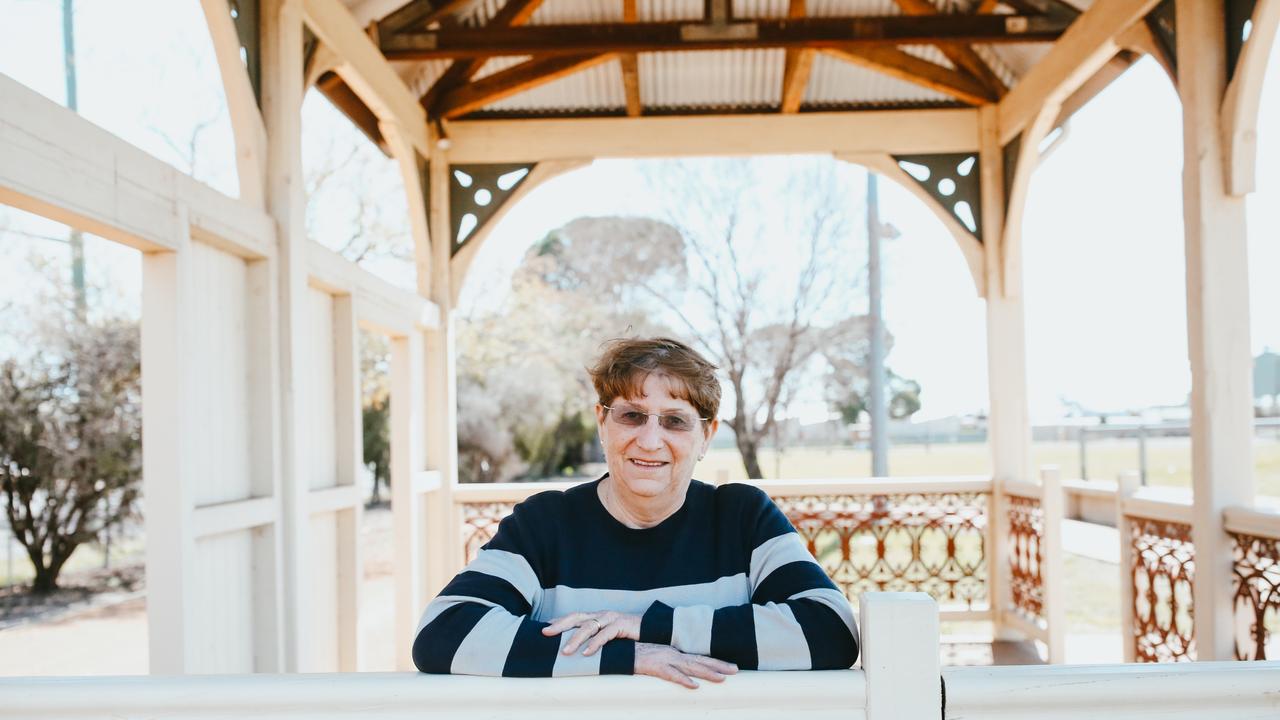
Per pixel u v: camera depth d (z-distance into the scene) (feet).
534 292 44.75
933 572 18.69
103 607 25.48
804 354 42.09
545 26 14.94
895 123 18.24
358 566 13.70
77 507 26.81
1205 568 10.66
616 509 4.96
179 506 8.58
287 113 11.05
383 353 40.01
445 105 17.69
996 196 18.06
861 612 3.71
